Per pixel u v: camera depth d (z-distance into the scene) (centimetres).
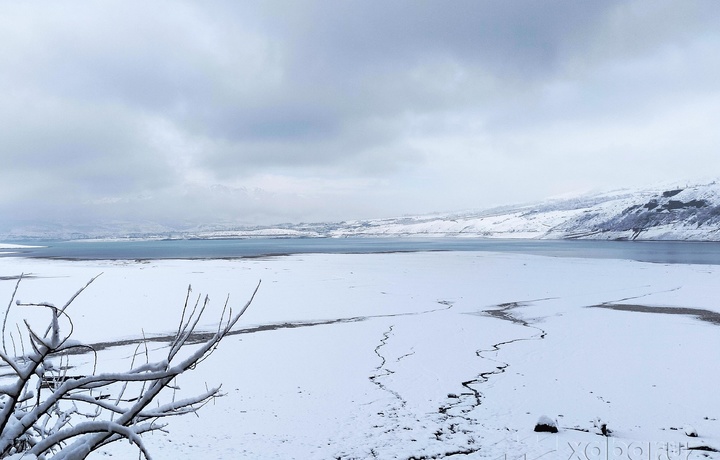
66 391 278
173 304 3966
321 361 2323
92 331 2992
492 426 1552
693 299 4191
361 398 1820
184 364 282
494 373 2111
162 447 1381
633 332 2897
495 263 8219
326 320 3353
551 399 1784
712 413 1630
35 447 273
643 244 17238
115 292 4662
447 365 2236
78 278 6059
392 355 2422
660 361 2262
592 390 1875
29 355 260
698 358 2308
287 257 10450
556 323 3192
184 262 9125
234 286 5122
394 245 18312
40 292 4675
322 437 1480
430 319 3362
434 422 1594
